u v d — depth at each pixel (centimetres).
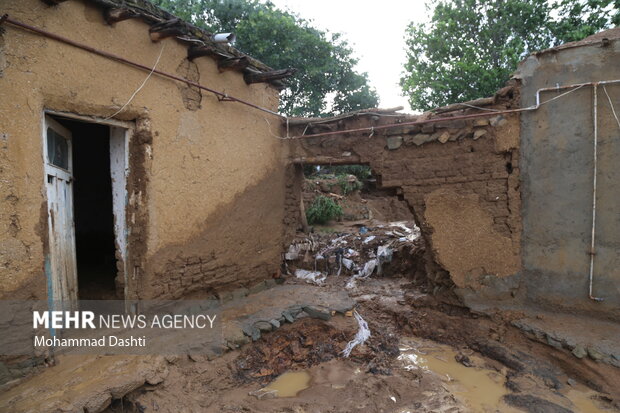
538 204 560
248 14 1509
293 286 716
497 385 461
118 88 438
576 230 535
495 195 583
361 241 1005
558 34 1159
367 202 1792
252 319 546
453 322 594
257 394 434
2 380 340
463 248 604
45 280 374
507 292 581
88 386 350
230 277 620
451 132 609
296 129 750
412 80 1286
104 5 409
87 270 674
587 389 445
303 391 450
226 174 603
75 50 395
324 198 1414
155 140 482
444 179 616
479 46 1283
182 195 524
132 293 482
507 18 1230
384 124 669
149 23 469
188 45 523
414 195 641
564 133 538
